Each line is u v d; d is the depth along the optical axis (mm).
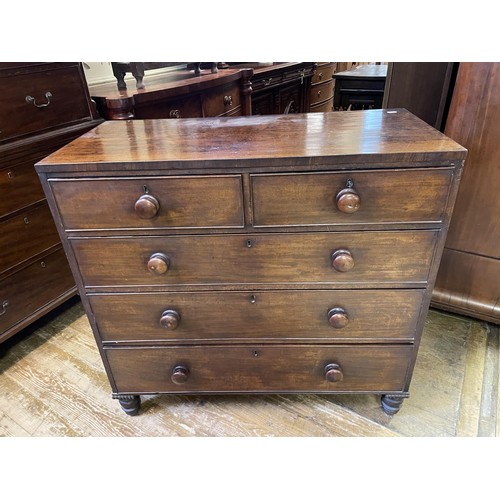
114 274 944
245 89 2230
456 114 1227
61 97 1356
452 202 812
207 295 970
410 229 848
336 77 2758
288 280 935
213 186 812
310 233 864
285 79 2803
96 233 884
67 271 1569
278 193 816
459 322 1518
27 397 1281
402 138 846
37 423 1191
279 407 1215
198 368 1099
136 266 929
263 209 837
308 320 997
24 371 1381
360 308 968
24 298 1415
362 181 794
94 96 1511
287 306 977
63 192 834
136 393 1155
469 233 1355
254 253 898
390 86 1573
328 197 815
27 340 1524
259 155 786
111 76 1993
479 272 1397
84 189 828
